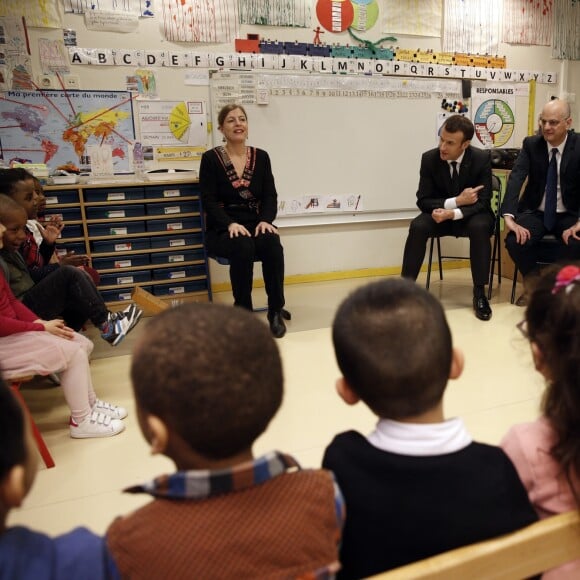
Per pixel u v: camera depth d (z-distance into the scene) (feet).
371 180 14.65
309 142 13.83
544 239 11.40
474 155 11.95
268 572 2.04
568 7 15.62
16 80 11.53
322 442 6.68
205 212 11.85
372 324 2.59
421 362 2.51
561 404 2.69
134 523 2.07
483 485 2.40
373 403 2.65
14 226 7.23
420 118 14.74
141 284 12.23
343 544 2.50
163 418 2.10
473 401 7.60
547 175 11.29
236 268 10.48
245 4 12.67
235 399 2.06
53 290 7.86
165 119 12.65
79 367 6.81
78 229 11.61
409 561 2.37
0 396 1.94
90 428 6.93
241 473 2.06
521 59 15.46
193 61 12.57
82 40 11.78
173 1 12.19
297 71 13.35
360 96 13.99
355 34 13.67
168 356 2.06
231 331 2.14
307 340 10.18
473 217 11.53
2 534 1.91
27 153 11.89
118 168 12.56
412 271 12.07
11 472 1.87
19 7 11.27
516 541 2.25
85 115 12.10
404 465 2.41
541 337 2.89
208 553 2.00
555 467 2.68
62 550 2.01
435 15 14.26
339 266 14.97
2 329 6.35
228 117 11.14
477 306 11.09
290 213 14.07
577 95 16.34
